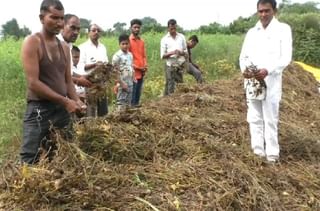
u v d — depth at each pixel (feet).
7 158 19.15
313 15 61.52
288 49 18.86
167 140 17.95
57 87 14.40
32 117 14.40
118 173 14.48
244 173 16.20
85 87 19.72
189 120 21.97
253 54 19.36
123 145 15.94
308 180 17.65
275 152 19.26
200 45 59.47
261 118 19.61
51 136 14.51
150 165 15.74
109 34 73.97
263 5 18.89
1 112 29.07
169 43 34.30
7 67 39.91
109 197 12.96
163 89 38.37
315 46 56.54
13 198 12.64
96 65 20.74
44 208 12.35
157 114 21.07
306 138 22.04
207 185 14.88
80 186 13.04
